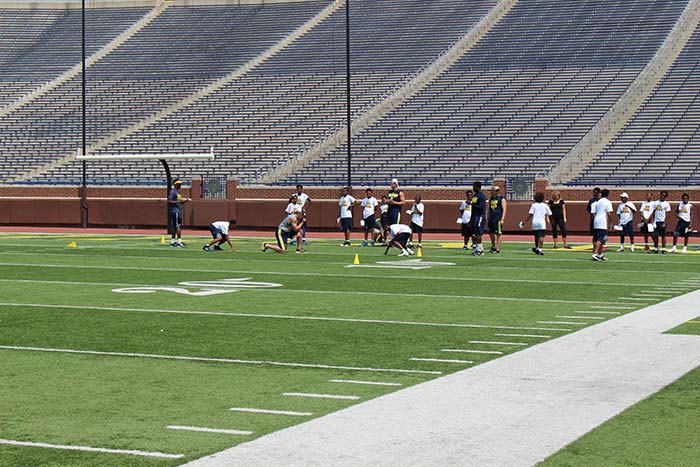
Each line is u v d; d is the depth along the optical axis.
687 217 35.19
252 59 74.19
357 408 10.22
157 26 81.06
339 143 62.25
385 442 8.85
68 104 71.62
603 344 14.31
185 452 8.66
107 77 74.81
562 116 60.00
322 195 53.84
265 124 65.69
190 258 31.95
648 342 14.48
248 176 59.94
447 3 77.38
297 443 8.83
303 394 11.09
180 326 16.50
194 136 65.69
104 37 80.19
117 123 68.69
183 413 10.18
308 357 13.53
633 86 60.81
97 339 15.12
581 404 10.41
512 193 49.97
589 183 52.25
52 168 64.38
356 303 19.69
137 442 9.02
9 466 8.29
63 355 13.73
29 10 84.25
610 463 8.32
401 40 73.25
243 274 26.16
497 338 15.16
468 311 18.44
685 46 65.19
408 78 67.88
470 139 59.69
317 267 28.41
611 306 19.16
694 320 16.88
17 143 67.38
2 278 25.06
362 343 14.71
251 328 16.25
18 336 15.43
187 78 73.38
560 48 68.06
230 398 10.90
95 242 41.19
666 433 9.28
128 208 54.94
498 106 62.62
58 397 10.98
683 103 58.84
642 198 48.34
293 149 62.16
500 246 37.50
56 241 41.97
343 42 74.62
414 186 53.81
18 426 9.66
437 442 8.86
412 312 18.28
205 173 61.12
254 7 81.69
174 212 38.31
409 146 60.25
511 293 21.53
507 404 10.40
